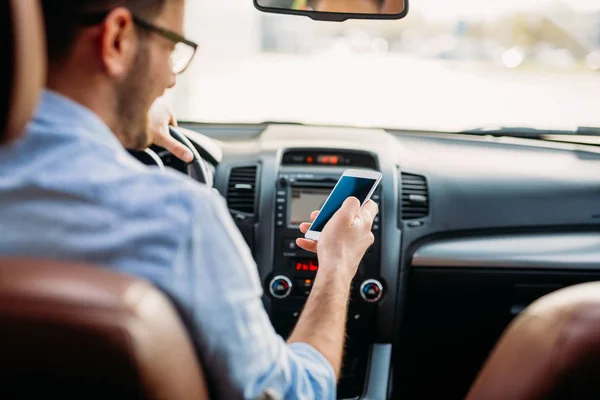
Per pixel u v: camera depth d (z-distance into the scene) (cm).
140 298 85
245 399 101
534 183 276
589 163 282
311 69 895
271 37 956
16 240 97
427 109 561
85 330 82
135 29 104
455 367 290
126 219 96
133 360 83
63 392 84
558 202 274
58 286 84
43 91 100
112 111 106
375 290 266
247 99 563
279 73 834
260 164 271
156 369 84
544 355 87
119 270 95
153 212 96
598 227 277
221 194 271
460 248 271
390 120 306
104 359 83
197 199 97
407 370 292
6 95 86
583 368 85
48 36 99
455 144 292
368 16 198
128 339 82
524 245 271
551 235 275
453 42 1092
